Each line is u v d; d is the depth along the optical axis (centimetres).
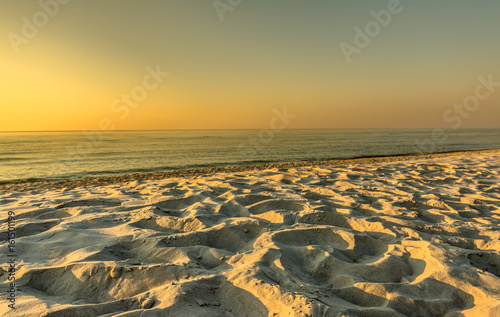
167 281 177
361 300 174
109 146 3344
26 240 242
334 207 371
